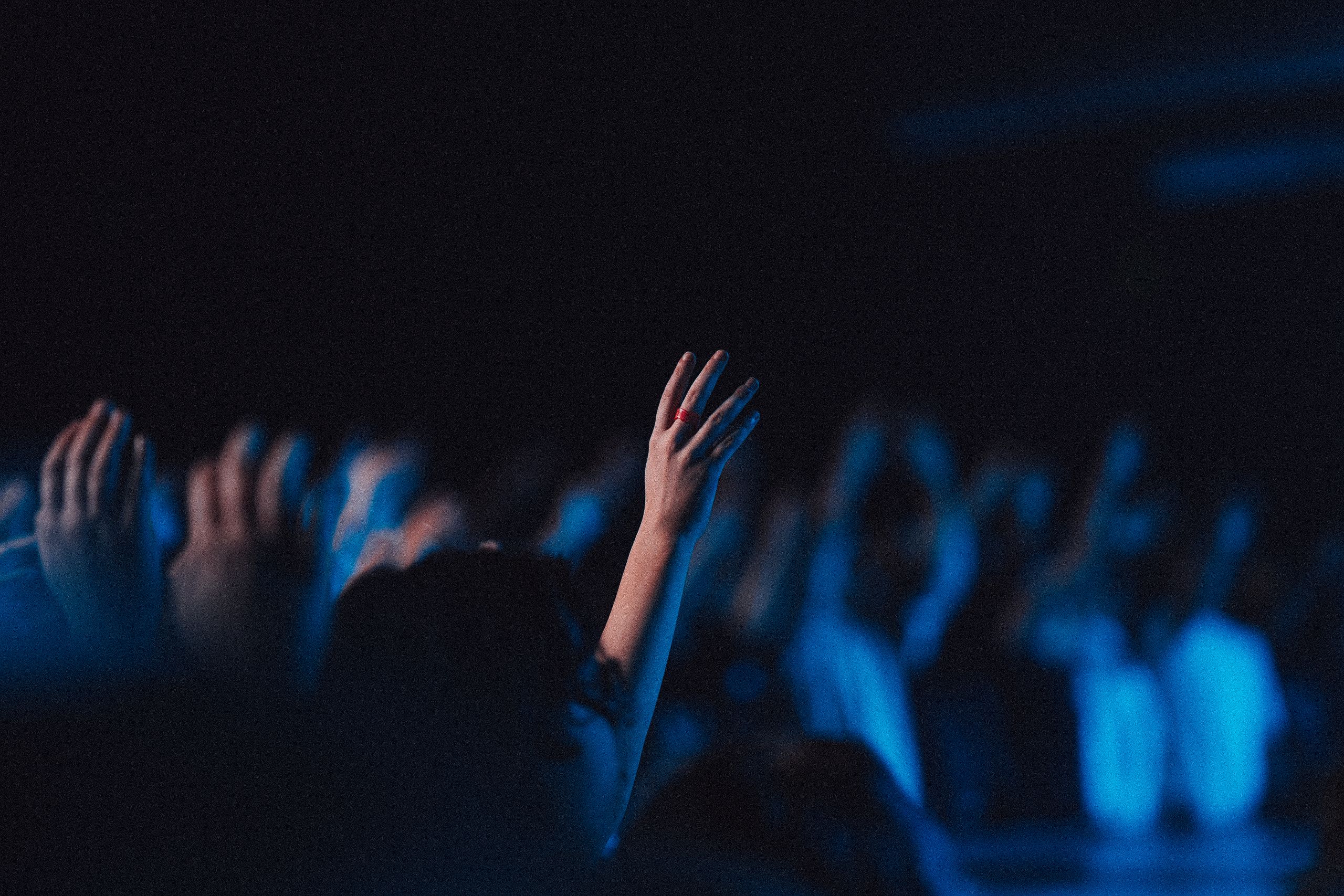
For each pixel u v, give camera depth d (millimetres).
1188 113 9023
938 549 5754
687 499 1198
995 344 9344
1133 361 9914
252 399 7000
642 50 7887
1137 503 7195
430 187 7441
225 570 843
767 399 8508
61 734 522
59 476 965
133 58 6434
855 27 8453
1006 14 8477
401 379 7422
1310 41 8180
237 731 542
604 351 8016
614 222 8023
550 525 4145
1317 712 7047
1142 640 6656
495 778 769
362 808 554
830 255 8664
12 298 6363
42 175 6348
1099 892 4172
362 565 996
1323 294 10141
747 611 5332
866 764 741
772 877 666
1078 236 9484
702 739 5109
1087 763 6500
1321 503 9820
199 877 514
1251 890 4156
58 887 502
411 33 7148
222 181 6820
